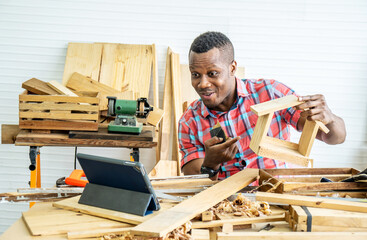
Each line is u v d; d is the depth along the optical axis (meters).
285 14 3.54
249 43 3.58
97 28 3.59
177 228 1.28
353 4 3.50
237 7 3.54
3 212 3.74
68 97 2.39
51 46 3.61
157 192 1.57
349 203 1.43
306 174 1.91
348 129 3.63
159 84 3.66
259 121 1.65
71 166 3.72
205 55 1.88
